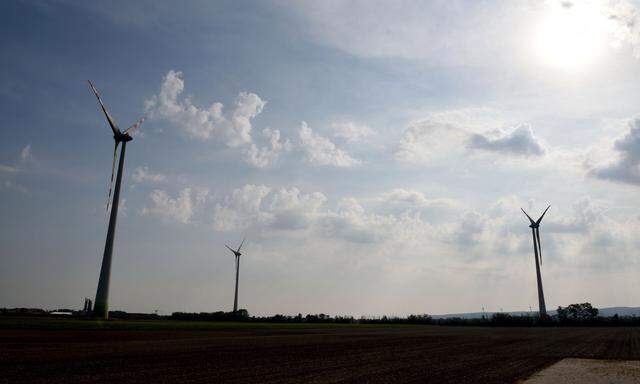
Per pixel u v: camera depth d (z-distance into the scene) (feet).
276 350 110.32
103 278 259.80
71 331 168.45
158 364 76.69
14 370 66.08
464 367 80.89
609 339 185.98
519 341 166.91
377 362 86.53
